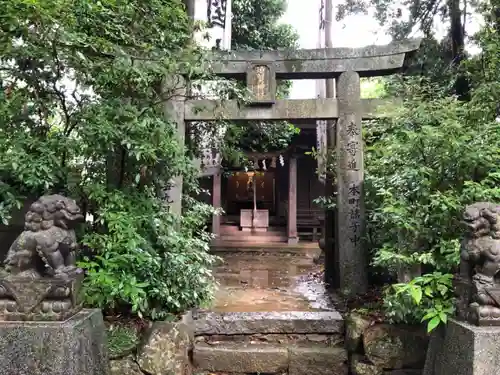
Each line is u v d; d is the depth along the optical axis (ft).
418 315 11.61
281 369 14.39
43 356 8.69
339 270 17.92
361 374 13.39
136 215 12.77
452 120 12.45
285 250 41.57
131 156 13.19
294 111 17.70
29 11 10.35
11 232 13.66
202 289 14.56
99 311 10.46
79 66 11.92
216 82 15.56
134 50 12.96
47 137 12.19
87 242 12.19
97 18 12.32
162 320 13.47
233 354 14.38
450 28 20.61
